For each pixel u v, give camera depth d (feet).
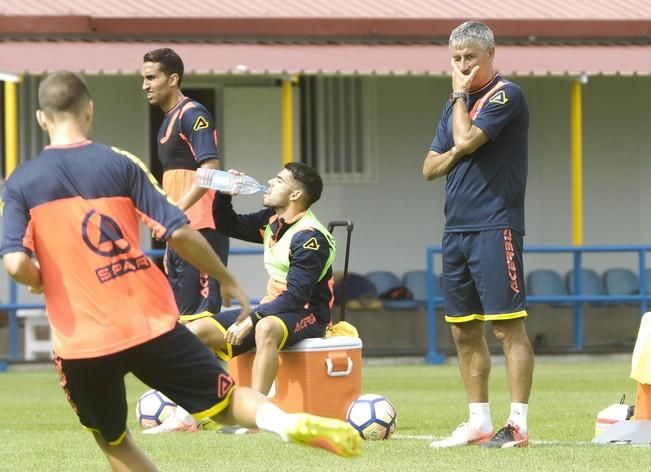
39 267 65.57
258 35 230.27
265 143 247.50
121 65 209.46
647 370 102.42
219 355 111.65
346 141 251.39
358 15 239.30
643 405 103.19
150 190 65.36
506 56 229.04
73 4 233.76
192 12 233.96
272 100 247.91
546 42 241.35
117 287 64.75
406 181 253.44
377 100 252.42
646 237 259.39
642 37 243.81
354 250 251.19
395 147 253.03
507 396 153.79
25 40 223.30
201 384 65.41
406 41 235.40
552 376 188.55
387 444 101.65
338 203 251.19
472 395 100.83
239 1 242.17
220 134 246.47
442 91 254.68
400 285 247.50
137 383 184.85
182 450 98.63
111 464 70.44
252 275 246.27
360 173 252.01
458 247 99.40
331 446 60.75
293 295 107.34
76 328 64.75
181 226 64.95
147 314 64.90
